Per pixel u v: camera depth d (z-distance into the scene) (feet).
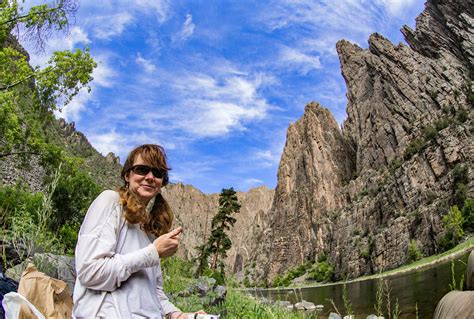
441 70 460.96
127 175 8.37
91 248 6.84
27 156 66.18
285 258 591.37
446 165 314.35
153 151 8.25
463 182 286.87
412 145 392.88
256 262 653.30
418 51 508.12
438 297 70.90
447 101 428.15
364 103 568.00
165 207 8.68
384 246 311.68
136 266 6.98
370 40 568.41
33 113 64.44
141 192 8.04
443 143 321.73
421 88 468.34
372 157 507.30
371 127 524.11
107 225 7.15
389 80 510.17
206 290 26.53
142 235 7.85
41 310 8.01
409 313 58.70
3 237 16.28
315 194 609.42
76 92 64.39
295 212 627.05
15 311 7.54
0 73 61.67
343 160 633.61
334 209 560.61
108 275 6.72
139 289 7.16
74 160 69.21
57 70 62.03
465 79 435.53
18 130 62.28
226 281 30.45
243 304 25.05
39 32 55.01
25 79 62.54
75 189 65.36
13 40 62.85
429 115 434.71
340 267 379.35
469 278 15.48
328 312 65.87
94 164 565.53
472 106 368.07
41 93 62.13
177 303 23.58
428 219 285.23
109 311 6.77
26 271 8.40
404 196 342.44
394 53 524.93
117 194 7.64
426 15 508.94
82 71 63.31
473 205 243.19
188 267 28.14
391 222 324.80
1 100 59.21
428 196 310.65
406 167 351.67
